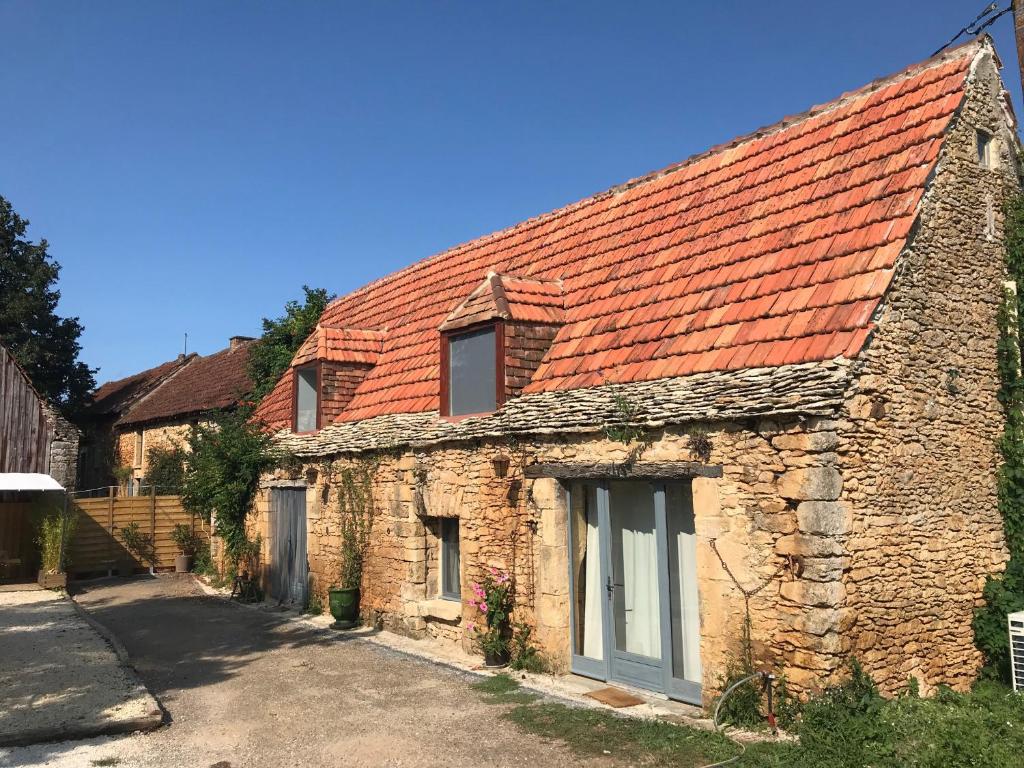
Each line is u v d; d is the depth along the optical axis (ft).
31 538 67.62
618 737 24.70
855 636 23.95
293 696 31.19
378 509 43.98
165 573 73.31
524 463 34.01
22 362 98.17
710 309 32.19
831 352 25.55
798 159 35.86
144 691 30.53
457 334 41.11
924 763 20.48
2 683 31.78
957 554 27.84
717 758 22.20
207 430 63.00
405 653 38.01
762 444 25.07
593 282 40.68
